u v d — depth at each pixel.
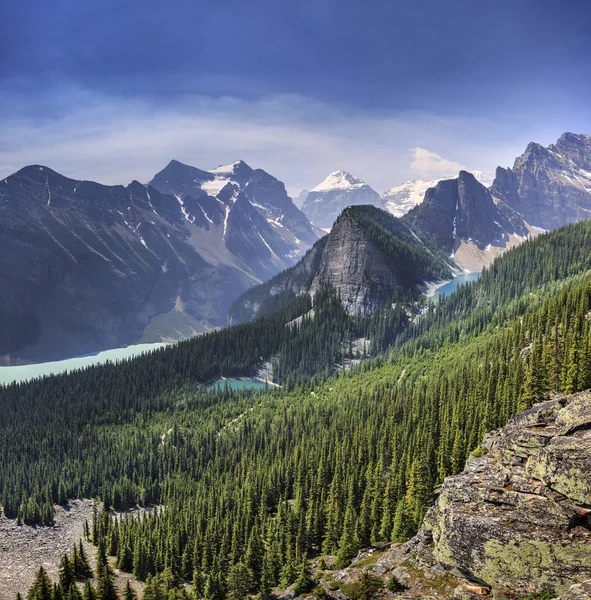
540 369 113.12
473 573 62.84
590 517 57.56
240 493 151.62
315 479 139.00
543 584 57.97
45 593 118.25
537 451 66.75
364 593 70.50
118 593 129.25
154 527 152.50
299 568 101.25
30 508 175.25
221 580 117.00
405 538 94.25
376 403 177.62
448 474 106.81
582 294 160.25
